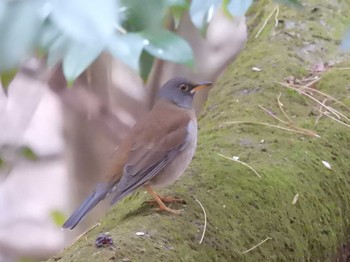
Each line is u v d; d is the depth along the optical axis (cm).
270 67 527
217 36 810
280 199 394
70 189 802
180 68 807
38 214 857
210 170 405
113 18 167
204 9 221
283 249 375
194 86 424
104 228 381
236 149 433
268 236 374
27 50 173
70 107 779
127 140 393
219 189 388
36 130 880
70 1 166
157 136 390
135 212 375
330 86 507
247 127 460
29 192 876
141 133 392
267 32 579
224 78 543
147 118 403
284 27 576
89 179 792
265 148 435
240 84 515
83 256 318
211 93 539
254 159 422
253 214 378
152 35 203
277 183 401
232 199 382
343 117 477
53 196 861
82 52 185
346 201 429
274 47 554
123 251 321
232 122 467
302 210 397
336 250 414
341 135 459
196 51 792
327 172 428
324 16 586
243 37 807
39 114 884
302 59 541
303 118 474
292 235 383
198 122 498
